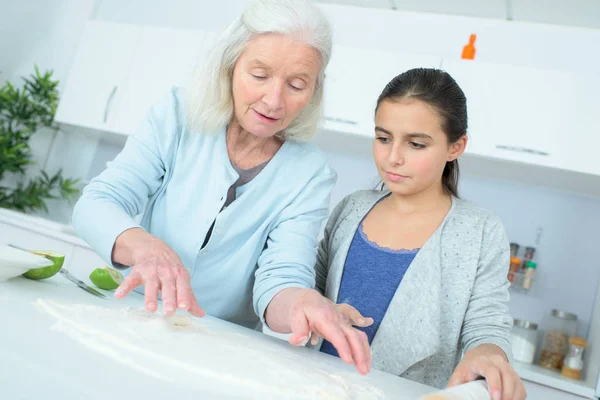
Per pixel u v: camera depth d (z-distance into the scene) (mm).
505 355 928
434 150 1091
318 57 1001
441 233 1122
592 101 2270
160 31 2945
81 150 3334
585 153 2242
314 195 1139
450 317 1077
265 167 1116
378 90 2506
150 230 1130
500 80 2373
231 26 1035
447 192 1230
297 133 1155
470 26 2713
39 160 3346
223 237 1080
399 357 1064
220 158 1099
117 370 586
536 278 2508
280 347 884
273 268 1035
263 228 1098
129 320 766
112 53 3023
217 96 1071
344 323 827
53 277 992
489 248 1111
